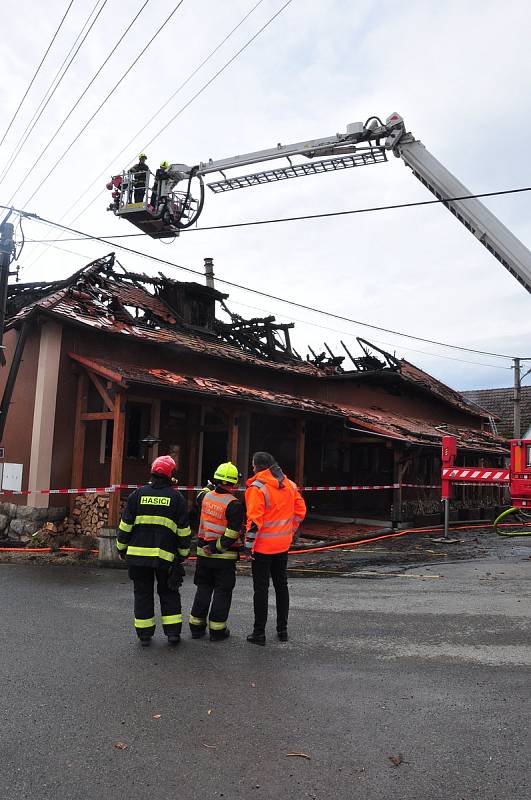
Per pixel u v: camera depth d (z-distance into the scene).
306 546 12.30
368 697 4.20
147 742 3.51
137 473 13.31
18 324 12.19
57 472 11.65
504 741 3.54
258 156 15.88
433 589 8.09
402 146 14.35
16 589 7.80
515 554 11.50
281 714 3.90
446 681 4.51
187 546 5.48
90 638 5.60
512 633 5.84
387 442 16.08
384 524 16.19
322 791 3.03
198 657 5.07
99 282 15.05
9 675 4.58
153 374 12.23
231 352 16.03
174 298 16.95
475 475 13.47
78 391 12.00
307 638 5.68
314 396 18.77
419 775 3.17
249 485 5.69
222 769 3.23
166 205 16.19
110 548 9.62
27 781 3.08
